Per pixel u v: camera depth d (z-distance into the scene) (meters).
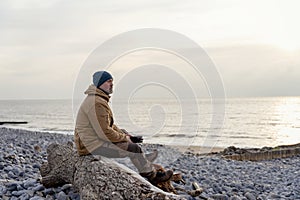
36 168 8.00
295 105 118.00
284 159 17.03
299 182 9.98
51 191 5.53
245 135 34.59
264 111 78.94
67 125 44.03
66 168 5.46
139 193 4.24
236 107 101.06
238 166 12.68
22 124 46.50
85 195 4.51
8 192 5.66
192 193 6.50
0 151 9.51
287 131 39.34
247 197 7.50
